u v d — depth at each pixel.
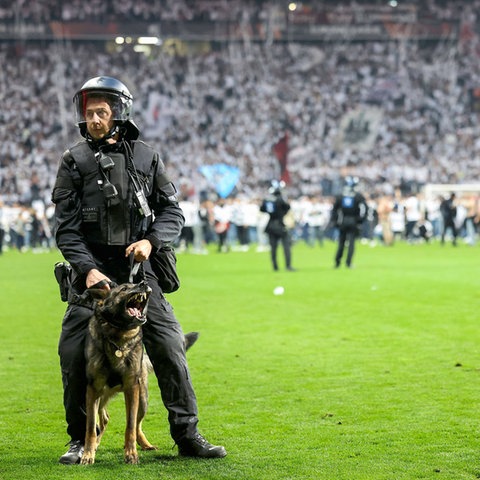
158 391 10.13
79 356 7.00
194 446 7.23
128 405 6.89
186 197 51.22
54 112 63.62
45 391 10.16
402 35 72.69
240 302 18.66
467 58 72.06
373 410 8.99
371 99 68.62
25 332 14.73
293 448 7.59
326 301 18.72
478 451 7.45
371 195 50.34
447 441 7.78
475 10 73.38
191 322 15.66
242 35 71.25
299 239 49.91
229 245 43.16
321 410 9.04
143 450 7.53
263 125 64.38
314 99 67.50
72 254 6.91
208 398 9.66
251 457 7.29
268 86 68.00
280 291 20.12
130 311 6.55
